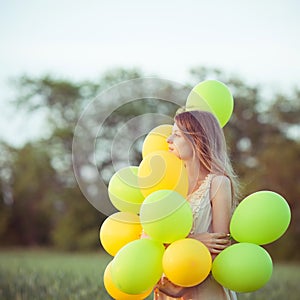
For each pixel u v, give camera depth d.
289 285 7.22
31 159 20.67
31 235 20.75
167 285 3.42
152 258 3.28
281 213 3.38
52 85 21.92
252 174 18.02
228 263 3.29
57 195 20.41
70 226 19.81
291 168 18.14
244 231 3.37
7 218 20.56
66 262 11.16
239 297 5.93
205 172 3.52
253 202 3.40
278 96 19.11
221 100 3.78
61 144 21.03
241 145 18.78
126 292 3.29
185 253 3.21
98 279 6.51
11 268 8.69
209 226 3.49
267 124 18.92
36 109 21.89
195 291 3.41
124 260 3.27
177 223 3.24
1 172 20.73
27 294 5.73
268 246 17.56
